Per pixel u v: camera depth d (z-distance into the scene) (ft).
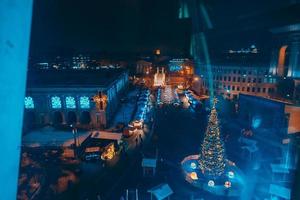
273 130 134.62
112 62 389.60
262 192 87.71
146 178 99.50
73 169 107.96
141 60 371.15
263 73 213.25
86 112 173.78
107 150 117.70
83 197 86.33
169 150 126.93
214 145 91.61
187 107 216.13
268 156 116.26
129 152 126.31
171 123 173.37
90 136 131.64
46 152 122.72
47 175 102.27
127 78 298.56
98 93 165.37
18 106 11.85
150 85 327.67
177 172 103.35
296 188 16.89
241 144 132.46
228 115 186.70
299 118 127.85
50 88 165.07
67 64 379.55
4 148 10.91
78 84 168.35
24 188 88.84
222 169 93.66
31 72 244.42
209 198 84.89
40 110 168.14
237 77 228.22
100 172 105.40
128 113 199.21
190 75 330.95
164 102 230.48
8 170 11.39
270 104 141.08
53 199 84.94
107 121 169.89
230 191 85.81
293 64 194.80
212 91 253.65
